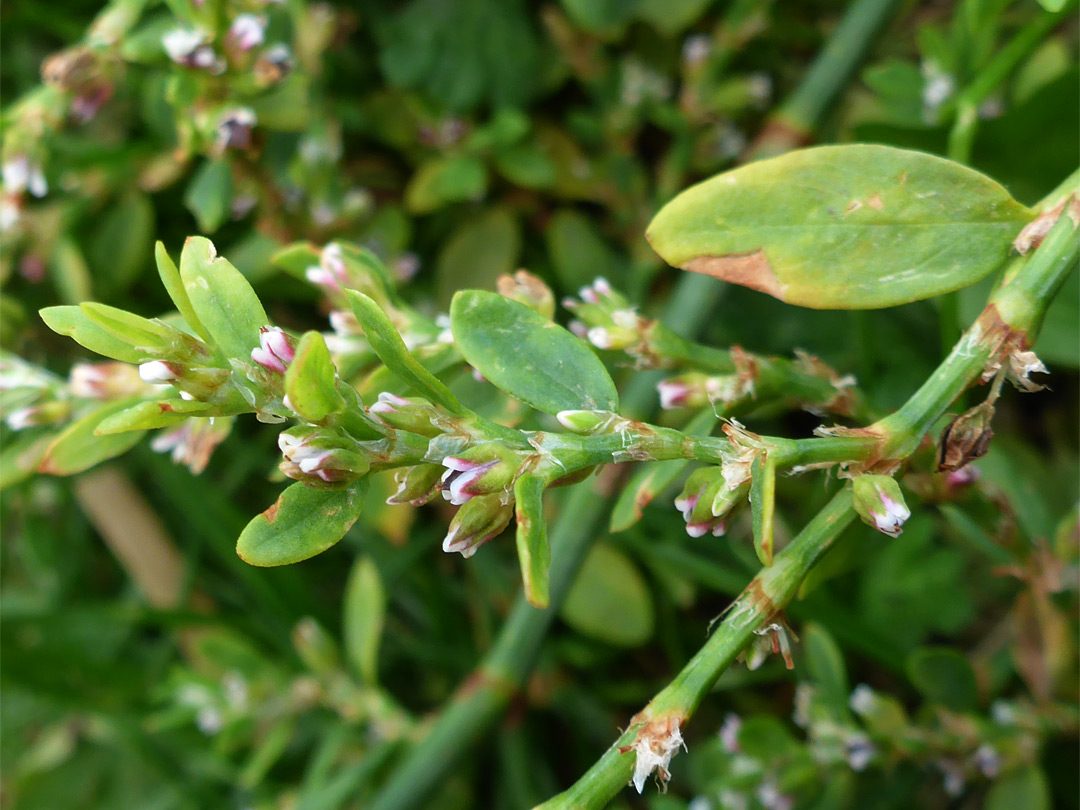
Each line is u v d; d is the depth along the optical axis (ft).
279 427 0.68
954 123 0.51
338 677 0.58
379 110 0.68
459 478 0.33
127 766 0.73
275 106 0.51
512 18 0.69
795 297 0.36
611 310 0.39
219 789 0.69
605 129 0.67
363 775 0.55
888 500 0.34
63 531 0.73
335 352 0.40
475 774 0.64
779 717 0.63
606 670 0.66
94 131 0.70
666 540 0.61
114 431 0.34
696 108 0.65
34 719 0.75
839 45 0.55
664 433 0.34
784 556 0.35
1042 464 0.62
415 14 0.69
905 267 0.36
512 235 0.66
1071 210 0.35
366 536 0.67
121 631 0.73
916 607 0.59
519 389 0.35
